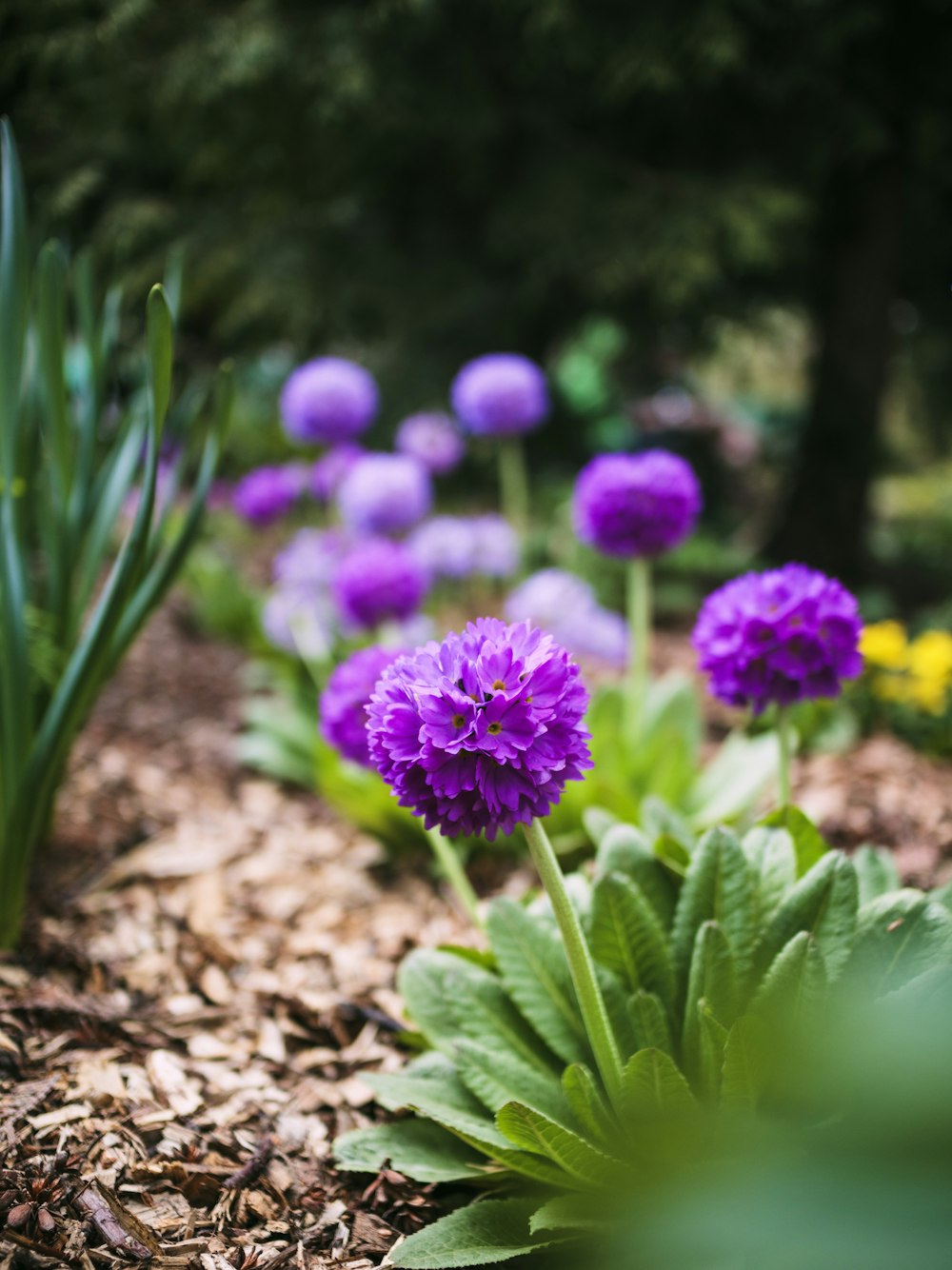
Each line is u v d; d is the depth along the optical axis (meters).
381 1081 1.64
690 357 8.88
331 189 7.59
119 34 5.77
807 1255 0.52
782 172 7.04
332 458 5.22
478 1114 1.62
